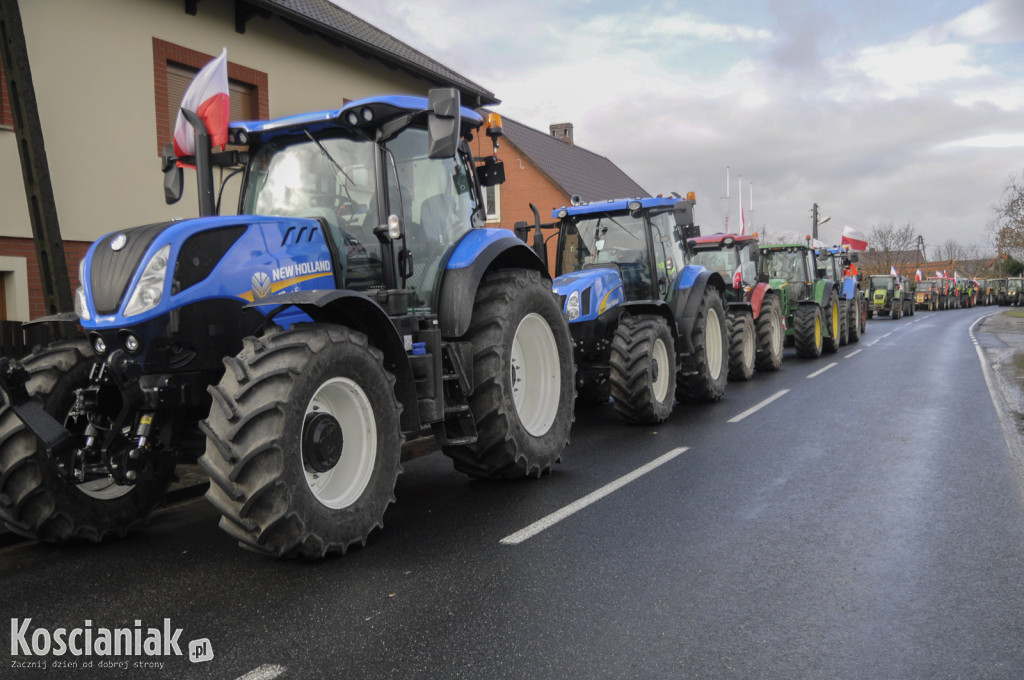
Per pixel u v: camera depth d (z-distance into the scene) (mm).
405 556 4242
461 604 3562
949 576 3852
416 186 5355
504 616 3422
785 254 16578
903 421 8188
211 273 4211
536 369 6172
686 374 9297
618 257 9125
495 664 2982
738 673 2904
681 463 6387
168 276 4043
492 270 5973
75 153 8891
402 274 5066
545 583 3811
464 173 5918
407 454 7078
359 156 5000
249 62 11242
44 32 8539
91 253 4273
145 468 4250
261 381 3883
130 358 4012
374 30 14844
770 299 13445
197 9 10406
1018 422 8070
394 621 3387
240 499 3811
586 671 2924
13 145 8266
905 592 3656
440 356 5059
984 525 4656
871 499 5242
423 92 15258
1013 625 3297
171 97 10227
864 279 37875
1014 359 14836
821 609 3471
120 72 9383
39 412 4172
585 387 9539
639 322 8055
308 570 4051
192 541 4695
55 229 6363
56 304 6379
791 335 15789
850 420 8289
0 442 4305
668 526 4707
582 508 5133
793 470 6082
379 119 4930
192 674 2949
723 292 10266
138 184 9641
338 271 4852
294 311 4668
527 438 5766
